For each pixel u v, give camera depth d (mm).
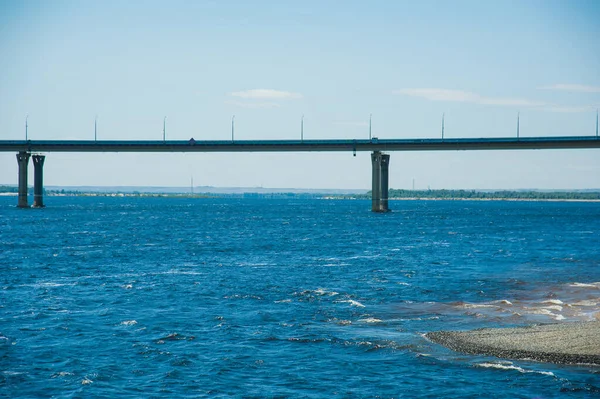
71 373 28578
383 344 32406
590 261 73438
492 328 35125
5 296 48719
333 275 60688
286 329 36281
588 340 32000
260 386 26938
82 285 54656
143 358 30891
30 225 153250
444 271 63688
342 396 25703
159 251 87875
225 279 57969
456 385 26453
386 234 125438
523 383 26484
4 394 26141
